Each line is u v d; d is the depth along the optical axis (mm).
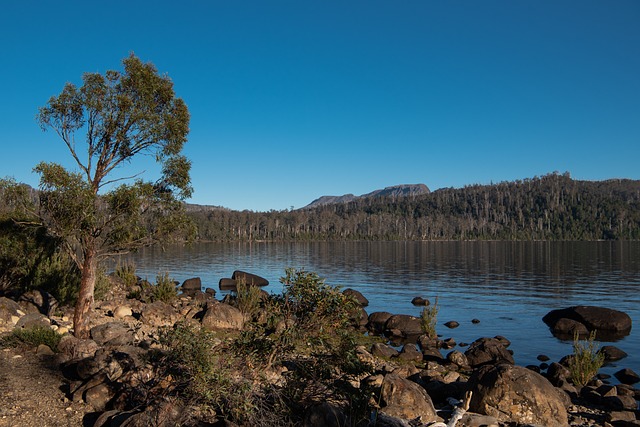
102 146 11438
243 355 6887
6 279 15531
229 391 6387
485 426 7617
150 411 6238
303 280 6934
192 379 6285
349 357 6734
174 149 11695
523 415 8102
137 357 7953
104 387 7195
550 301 30391
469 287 38062
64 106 11039
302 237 173875
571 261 68438
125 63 11516
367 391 6895
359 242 171125
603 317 21828
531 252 95688
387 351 15594
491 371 8781
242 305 18859
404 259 74562
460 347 18000
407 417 7500
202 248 114562
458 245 140500
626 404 10484
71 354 9492
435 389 10391
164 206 11789
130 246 11648
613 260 70188
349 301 6902
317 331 6852
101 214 10945
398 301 30375
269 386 6730
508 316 24953
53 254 16453
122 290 25094
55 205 10375
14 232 15570
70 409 7035
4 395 7324
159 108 12070
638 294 33844
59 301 15812
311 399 6859
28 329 10508
